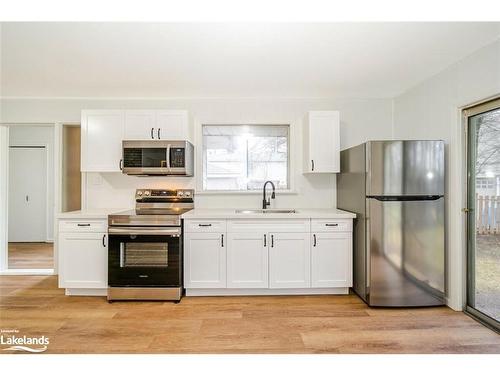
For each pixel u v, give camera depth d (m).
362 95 3.67
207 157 3.75
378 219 2.71
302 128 3.69
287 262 2.99
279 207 3.70
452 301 2.72
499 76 2.26
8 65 2.75
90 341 2.16
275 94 3.59
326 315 2.59
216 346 2.10
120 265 2.87
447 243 2.79
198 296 3.02
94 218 2.96
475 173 2.64
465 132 2.69
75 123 3.70
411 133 3.38
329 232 3.00
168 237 2.87
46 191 5.72
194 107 3.69
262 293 3.05
